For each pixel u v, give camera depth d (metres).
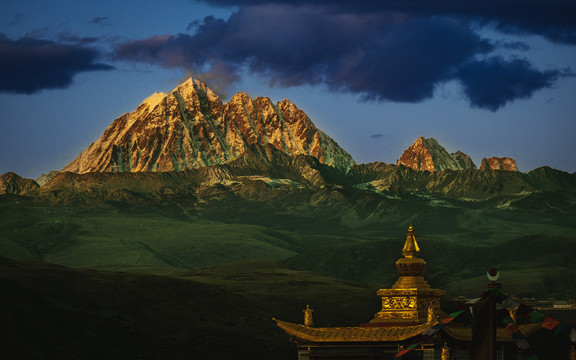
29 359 91.44
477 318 21.52
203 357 114.75
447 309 113.69
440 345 30.38
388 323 32.62
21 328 98.00
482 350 21.30
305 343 32.75
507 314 21.53
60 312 109.12
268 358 117.94
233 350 118.88
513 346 30.69
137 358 107.75
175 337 119.50
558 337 83.31
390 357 31.44
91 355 101.69
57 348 98.19
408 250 34.12
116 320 117.50
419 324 32.12
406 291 33.03
